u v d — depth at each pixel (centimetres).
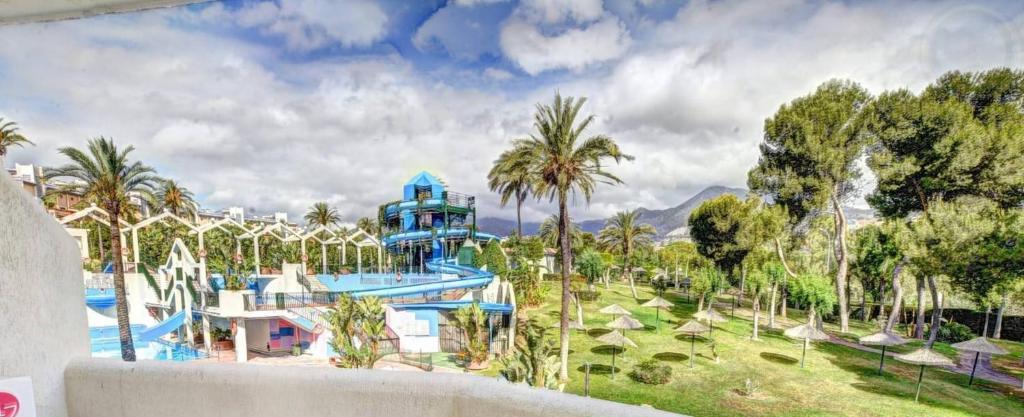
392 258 3994
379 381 162
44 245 207
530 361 1160
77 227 3094
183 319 1962
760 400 1446
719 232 2356
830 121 1995
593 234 4462
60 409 208
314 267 3791
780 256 2117
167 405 191
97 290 2375
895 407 1342
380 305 1670
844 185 1967
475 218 3975
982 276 1485
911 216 1741
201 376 187
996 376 1420
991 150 1506
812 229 2052
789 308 2331
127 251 2855
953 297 1582
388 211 4066
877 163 1827
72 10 220
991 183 1516
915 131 1706
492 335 1784
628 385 1638
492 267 2892
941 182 1616
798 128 2080
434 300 2034
